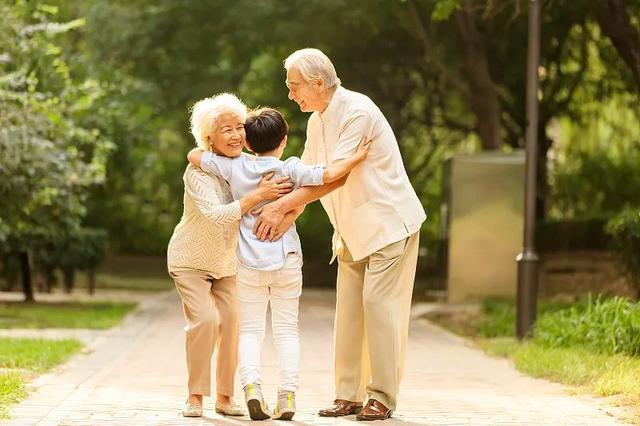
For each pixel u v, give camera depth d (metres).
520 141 40.38
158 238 57.69
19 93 24.42
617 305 17.38
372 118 10.87
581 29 37.81
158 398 12.60
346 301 11.24
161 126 48.53
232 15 36.69
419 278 47.81
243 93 44.91
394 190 10.93
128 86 39.19
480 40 34.94
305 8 35.19
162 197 58.75
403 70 41.34
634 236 21.34
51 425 10.44
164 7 37.72
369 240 10.84
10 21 25.52
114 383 14.06
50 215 30.25
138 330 23.33
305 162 11.41
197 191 10.77
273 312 10.97
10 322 24.72
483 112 35.47
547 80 38.50
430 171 47.12
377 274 10.84
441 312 29.33
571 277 29.69
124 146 36.53
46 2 32.88
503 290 30.66
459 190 30.73
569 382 14.39
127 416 11.07
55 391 12.99
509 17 33.91
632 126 40.50
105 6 39.97
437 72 40.75
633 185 40.03
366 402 11.26
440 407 12.13
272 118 10.96
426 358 18.41
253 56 40.16
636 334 16.23
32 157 25.28
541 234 32.09
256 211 10.91
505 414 11.55
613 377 13.58
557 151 42.88
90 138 28.48
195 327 10.91
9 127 24.14
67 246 37.84
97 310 29.98
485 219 30.66
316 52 11.09
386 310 10.80
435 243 50.06
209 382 11.03
